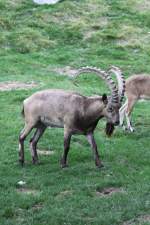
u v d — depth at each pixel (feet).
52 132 62.80
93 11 123.13
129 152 56.08
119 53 104.83
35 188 46.24
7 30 111.65
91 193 44.47
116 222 38.91
